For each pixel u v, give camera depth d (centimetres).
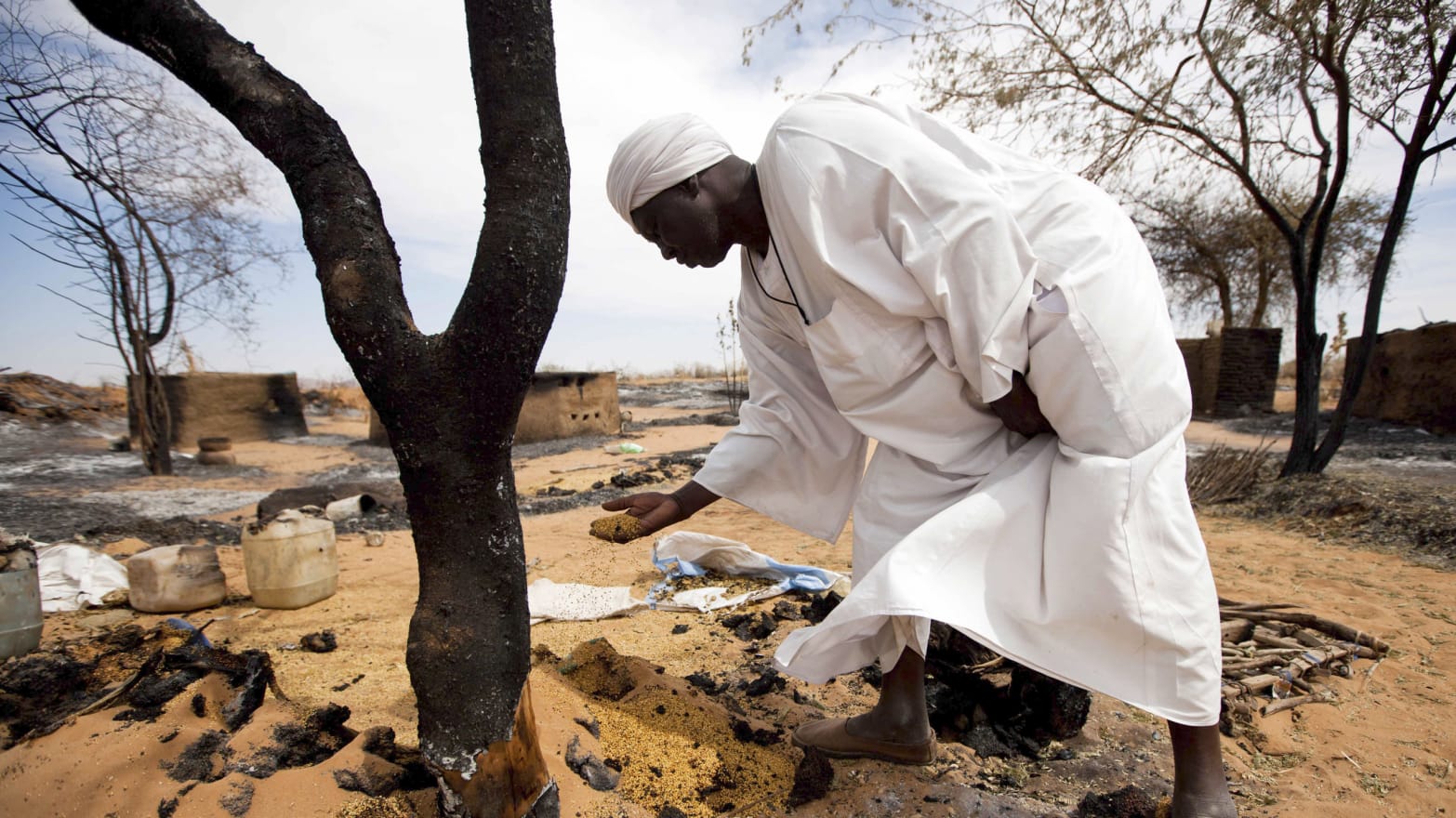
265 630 382
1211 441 1352
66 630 375
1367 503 646
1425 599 438
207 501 905
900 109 227
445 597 179
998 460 224
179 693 212
